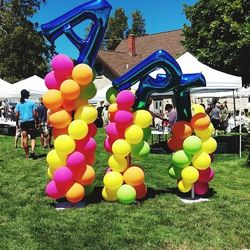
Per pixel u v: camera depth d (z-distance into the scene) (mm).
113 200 6801
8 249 4812
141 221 5770
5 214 6164
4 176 9164
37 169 10008
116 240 5055
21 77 42562
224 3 13297
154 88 6793
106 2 6523
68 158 6262
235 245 4926
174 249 4816
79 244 4934
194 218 5902
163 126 14062
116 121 6422
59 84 6430
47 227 5539
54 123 6328
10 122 19547
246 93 21438
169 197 7113
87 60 6617
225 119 19984
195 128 6660
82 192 6383
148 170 9875
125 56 37000
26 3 43094
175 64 6473
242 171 9898
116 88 6773
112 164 6594
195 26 15031
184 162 6598
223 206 6547
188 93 6840
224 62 13336
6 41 41594
